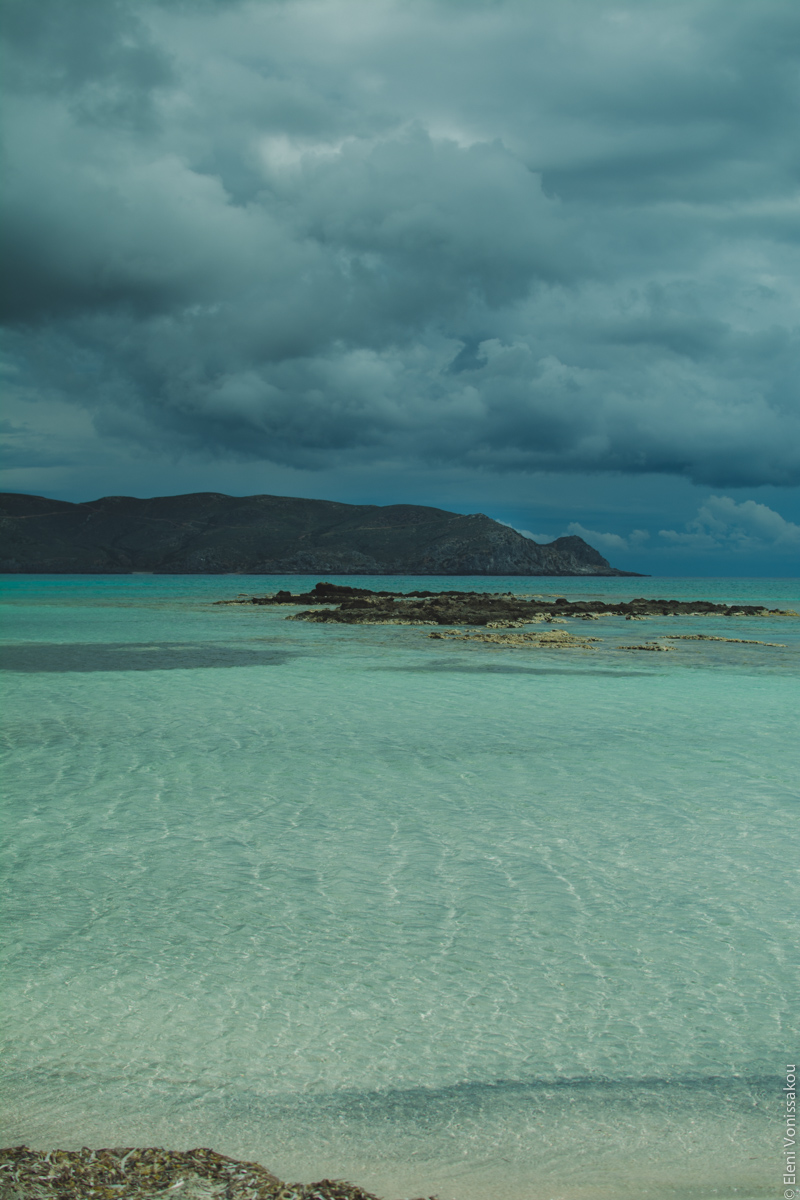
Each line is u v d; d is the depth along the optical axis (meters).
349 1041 5.99
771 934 7.73
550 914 8.20
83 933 7.71
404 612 59.91
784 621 63.72
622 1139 5.02
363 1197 4.40
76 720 18.83
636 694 23.86
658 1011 6.41
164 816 11.41
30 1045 5.92
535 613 61.19
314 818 11.35
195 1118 5.17
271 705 21.25
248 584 174.50
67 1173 4.54
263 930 7.79
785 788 13.02
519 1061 5.76
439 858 9.79
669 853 9.98
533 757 15.23
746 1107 5.32
